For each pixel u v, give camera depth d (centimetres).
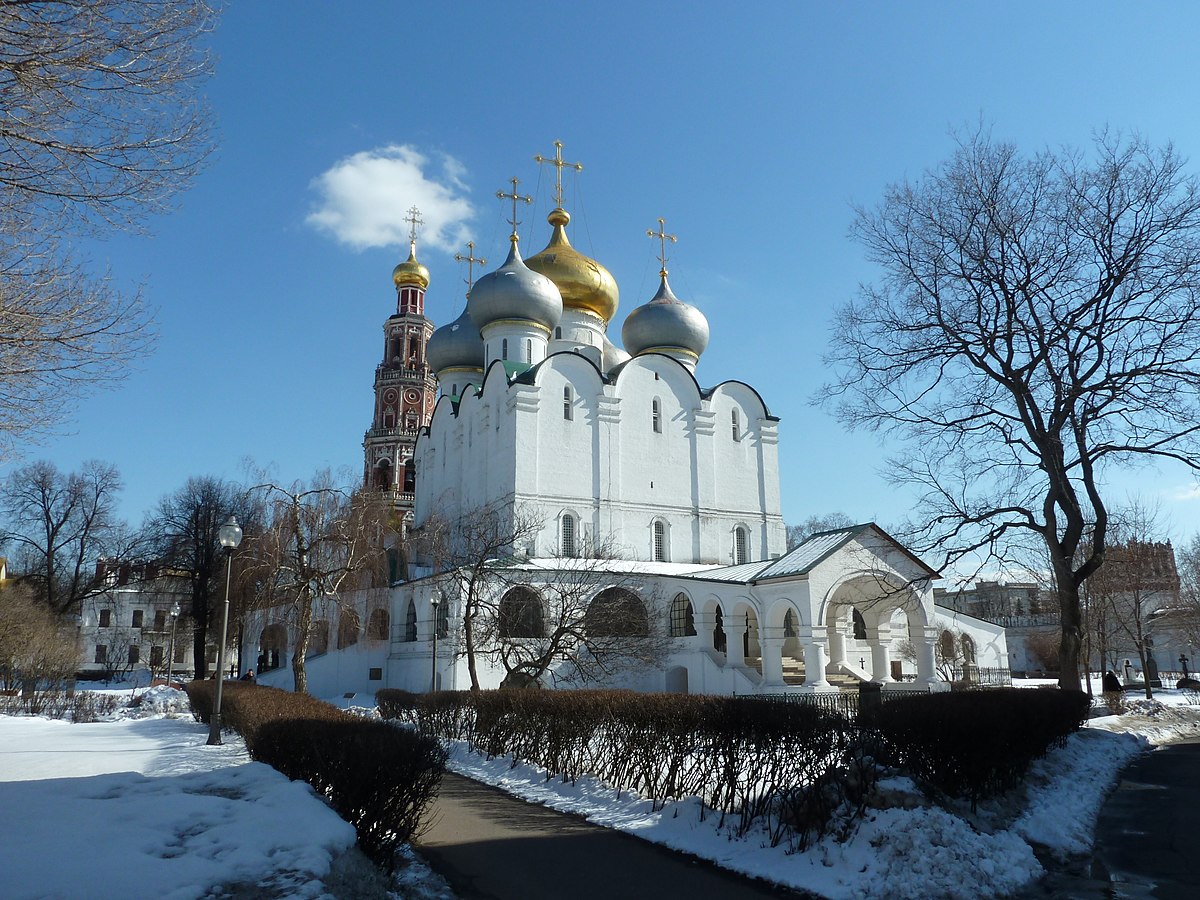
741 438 5984
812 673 3844
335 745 1196
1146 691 5284
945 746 1480
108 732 2839
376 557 4797
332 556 4697
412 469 8569
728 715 1461
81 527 7150
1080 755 2327
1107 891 1162
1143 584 5978
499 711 2277
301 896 793
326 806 1092
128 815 1039
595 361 6456
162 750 2252
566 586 4284
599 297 6794
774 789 1361
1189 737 3388
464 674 4453
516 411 5281
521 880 1177
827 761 1370
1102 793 1927
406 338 8919
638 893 1122
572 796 1736
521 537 4956
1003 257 2961
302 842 928
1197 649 8431
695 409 5834
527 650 3762
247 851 891
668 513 5581
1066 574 2866
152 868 819
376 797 1102
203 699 3188
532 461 5253
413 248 9294
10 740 2502
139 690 5200
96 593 7362
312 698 2527
